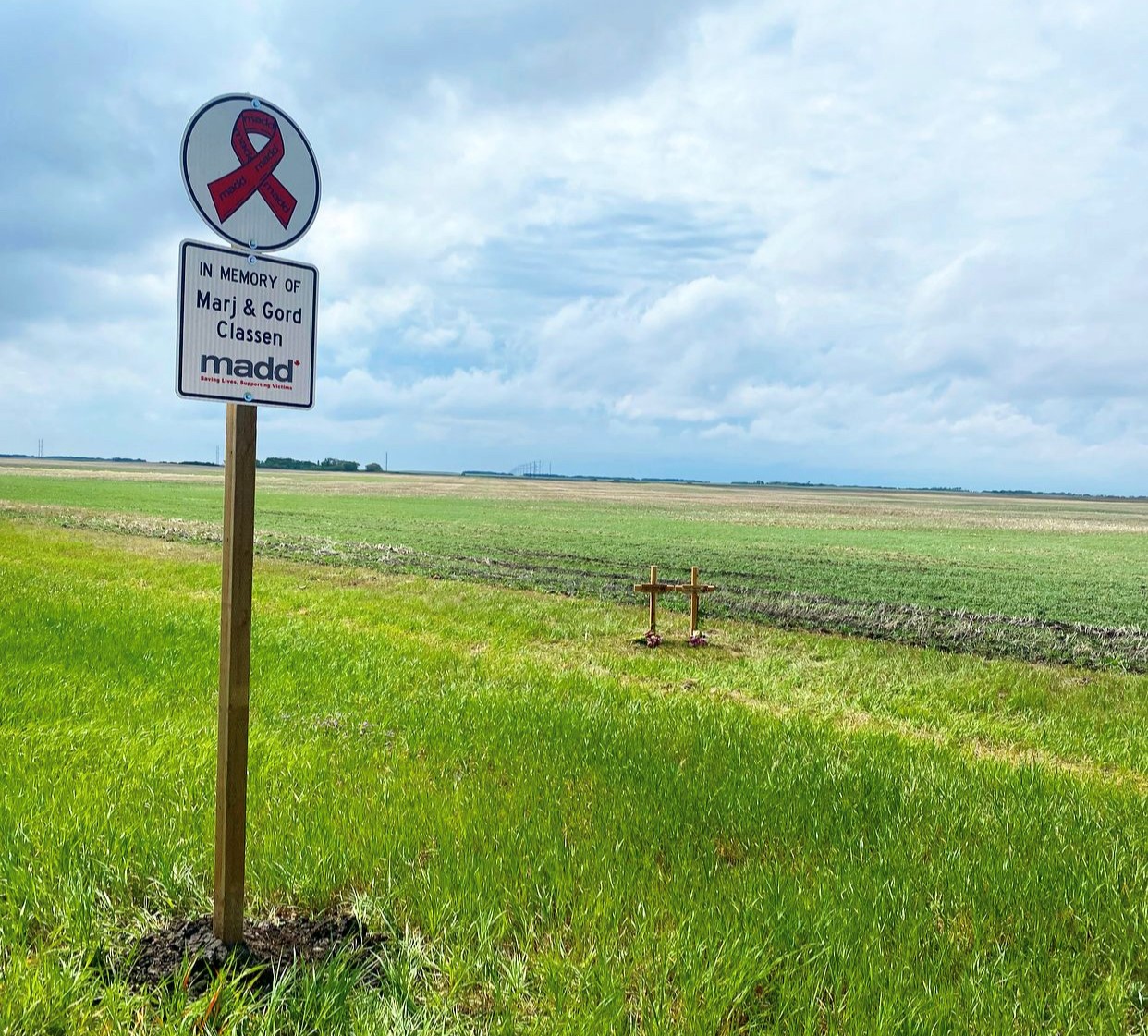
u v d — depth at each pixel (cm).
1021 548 4803
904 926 396
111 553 2508
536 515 6731
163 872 426
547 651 1341
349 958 355
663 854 488
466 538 4119
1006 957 377
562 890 417
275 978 341
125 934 376
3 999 312
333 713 805
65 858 435
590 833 508
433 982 351
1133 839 527
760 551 3947
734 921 391
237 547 347
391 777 614
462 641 1360
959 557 3975
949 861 474
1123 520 9638
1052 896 435
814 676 1207
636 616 1741
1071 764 820
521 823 512
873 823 549
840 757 712
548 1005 335
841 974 350
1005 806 588
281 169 359
